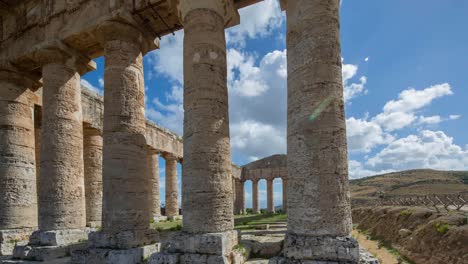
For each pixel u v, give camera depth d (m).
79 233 11.82
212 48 9.39
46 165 11.76
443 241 13.46
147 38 12.20
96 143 19.08
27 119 14.05
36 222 13.62
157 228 17.19
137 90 11.21
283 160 48.66
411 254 14.90
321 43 7.86
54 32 12.33
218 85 9.29
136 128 10.89
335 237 6.96
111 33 11.14
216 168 8.76
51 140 11.91
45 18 12.60
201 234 8.22
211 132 8.89
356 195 89.06
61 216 11.50
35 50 12.44
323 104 7.59
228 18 10.40
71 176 12.07
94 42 12.56
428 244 14.29
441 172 116.69
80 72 13.43
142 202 10.58
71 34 11.89
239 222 24.50
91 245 9.75
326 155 7.36
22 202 13.03
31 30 13.01
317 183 7.27
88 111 18.31
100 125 19.38
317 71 7.74
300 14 8.27
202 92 9.05
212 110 9.02
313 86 7.70
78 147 12.67
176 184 30.28
